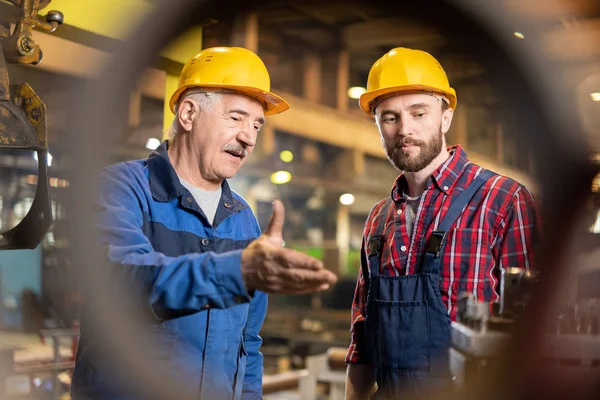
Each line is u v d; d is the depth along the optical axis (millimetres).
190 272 1505
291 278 1392
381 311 2113
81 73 2680
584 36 4562
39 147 1936
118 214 1737
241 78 1942
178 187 1912
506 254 2064
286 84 7863
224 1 3068
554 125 4480
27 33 1980
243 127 1960
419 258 2117
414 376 2031
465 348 1966
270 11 6680
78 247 1822
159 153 1958
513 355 1936
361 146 8656
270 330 9844
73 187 2041
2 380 3219
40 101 1958
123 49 2748
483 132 9984
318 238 12336
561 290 2066
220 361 1851
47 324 3535
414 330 2049
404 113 2133
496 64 5613
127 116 4953
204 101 1938
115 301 1608
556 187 2758
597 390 1911
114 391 1708
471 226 2076
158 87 3039
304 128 7602
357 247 13008
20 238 2061
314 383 5160
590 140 4133
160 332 1747
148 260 1590
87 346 1771
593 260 2174
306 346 9211
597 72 4523
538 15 4652
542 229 2115
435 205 2133
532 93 4746
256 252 1438
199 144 1948
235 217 2061
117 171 1872
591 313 2057
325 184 10336
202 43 3162
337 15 6742
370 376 2346
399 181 2281
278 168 9586
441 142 2189
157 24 2832
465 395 1927
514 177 10227
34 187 2203
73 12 2537
